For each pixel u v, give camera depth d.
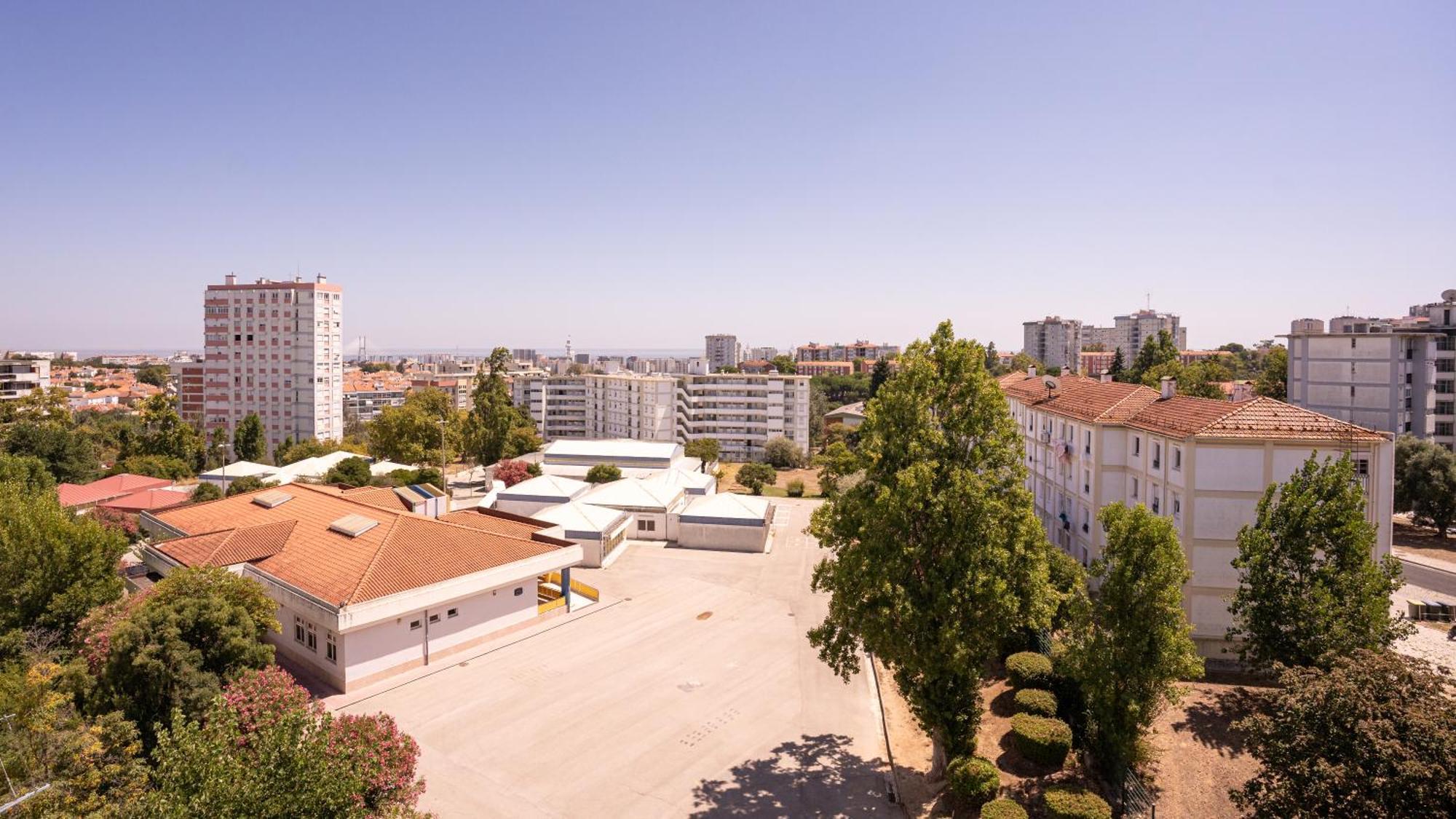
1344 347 75.31
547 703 31.12
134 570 41.31
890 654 23.91
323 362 123.81
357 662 32.25
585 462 82.00
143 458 78.75
